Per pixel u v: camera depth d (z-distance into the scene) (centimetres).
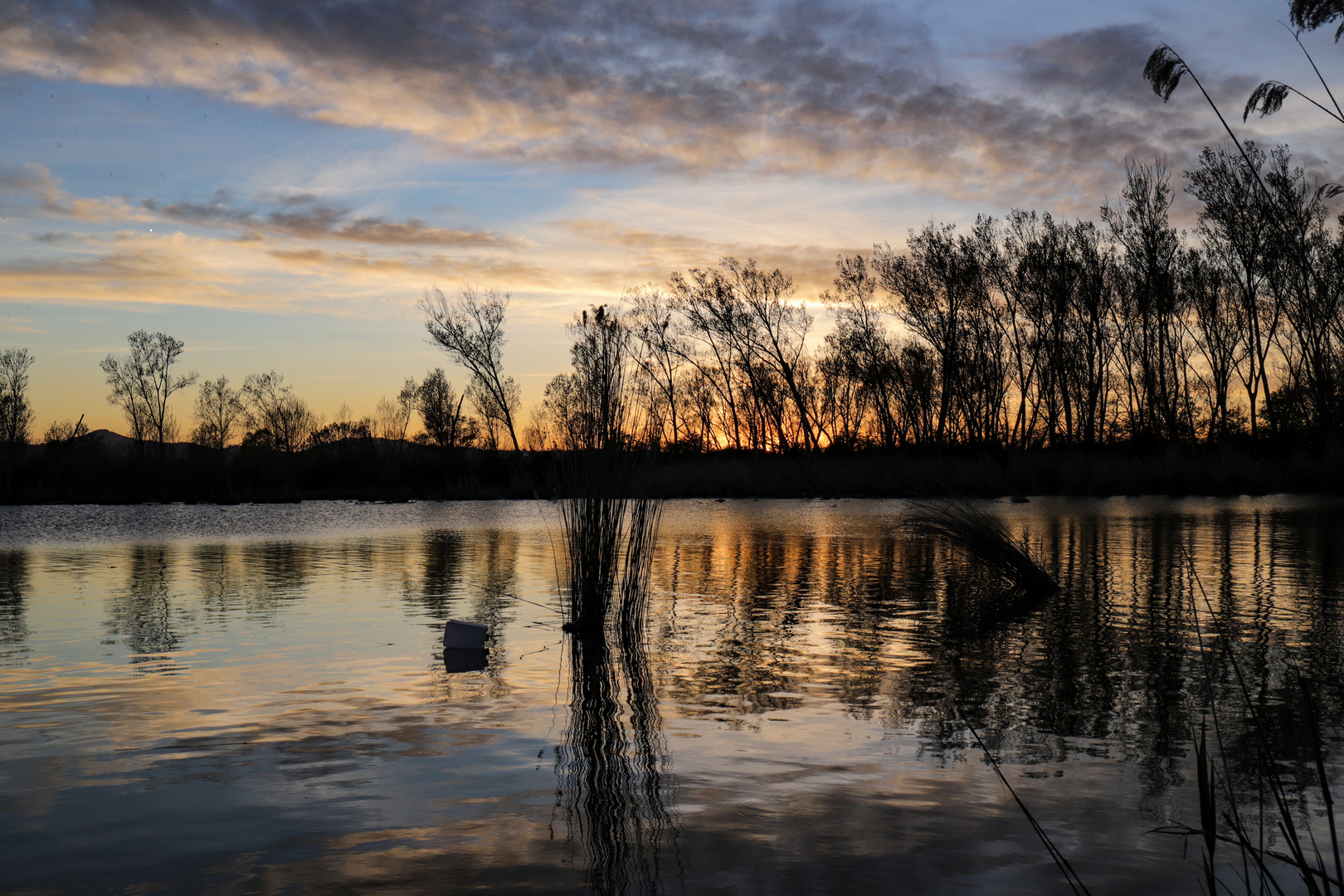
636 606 627
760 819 283
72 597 801
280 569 1043
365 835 271
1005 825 277
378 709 419
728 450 4169
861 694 445
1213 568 925
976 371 3488
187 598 796
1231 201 2828
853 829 274
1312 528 1422
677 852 257
